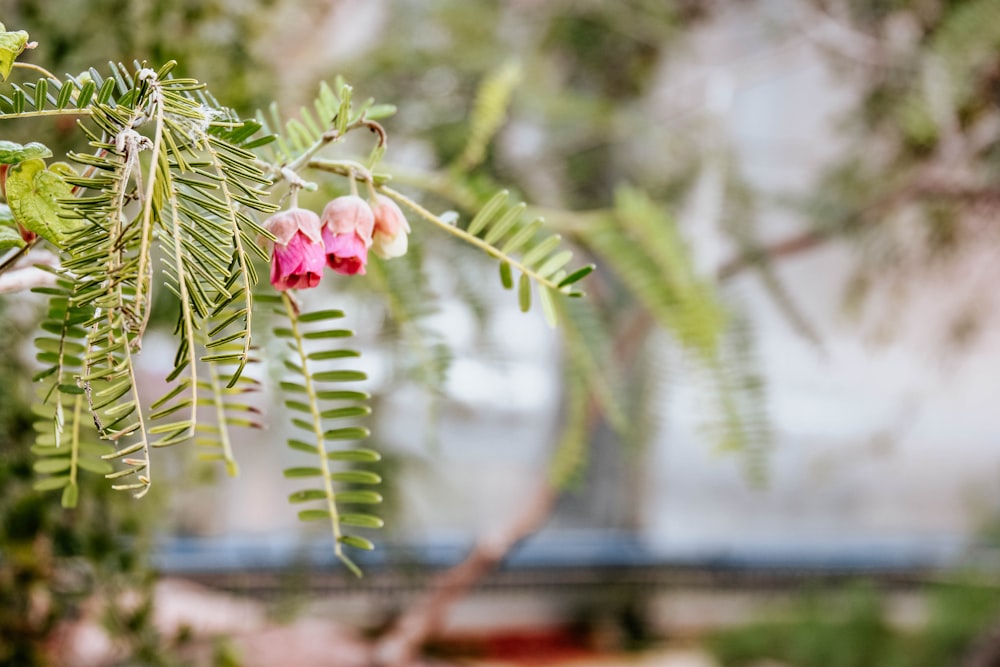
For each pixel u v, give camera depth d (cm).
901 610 378
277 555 241
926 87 164
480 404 167
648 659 344
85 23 111
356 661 220
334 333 74
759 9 244
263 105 126
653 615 358
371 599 249
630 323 161
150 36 112
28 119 101
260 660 202
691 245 159
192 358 62
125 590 124
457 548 314
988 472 432
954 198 211
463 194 100
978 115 186
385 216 71
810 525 429
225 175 64
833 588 376
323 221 70
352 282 133
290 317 73
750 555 374
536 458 325
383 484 158
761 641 333
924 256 235
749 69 226
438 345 96
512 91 178
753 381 126
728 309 129
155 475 134
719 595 367
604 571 346
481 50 190
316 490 73
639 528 367
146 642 122
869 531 433
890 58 204
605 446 351
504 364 159
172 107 64
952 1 183
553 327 71
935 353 265
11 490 106
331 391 73
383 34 200
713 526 422
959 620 319
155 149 62
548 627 346
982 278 243
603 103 194
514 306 163
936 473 438
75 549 112
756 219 182
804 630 328
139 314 63
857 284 239
